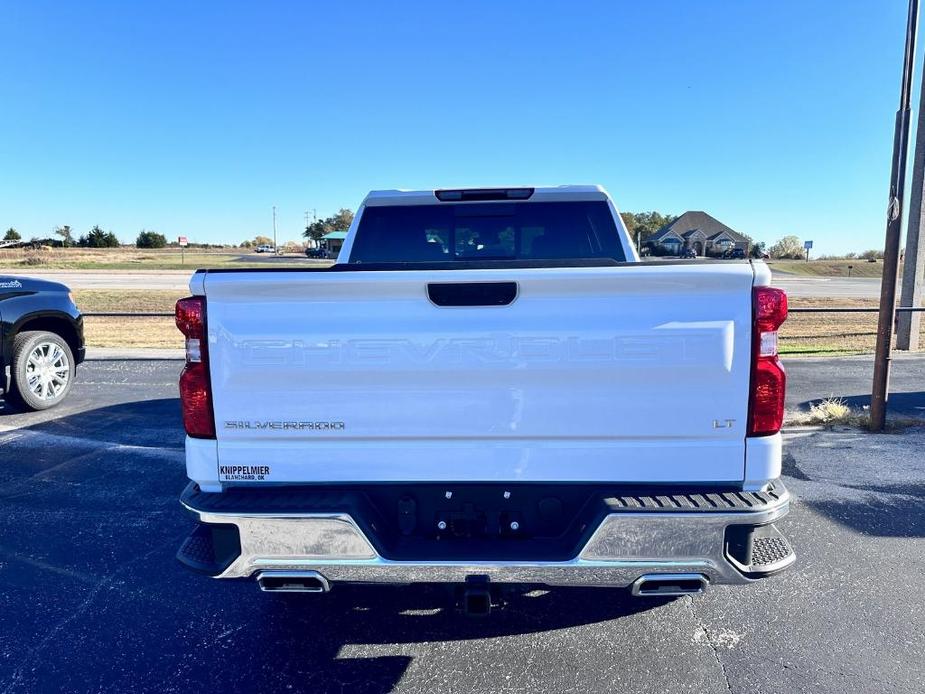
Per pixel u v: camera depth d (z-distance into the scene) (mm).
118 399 7766
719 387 2332
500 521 2473
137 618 3082
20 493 4715
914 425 6430
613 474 2385
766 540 2516
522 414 2373
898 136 5871
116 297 23828
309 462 2430
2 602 3225
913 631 2924
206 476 2455
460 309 2338
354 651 2814
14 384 6855
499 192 3990
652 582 2326
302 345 2363
